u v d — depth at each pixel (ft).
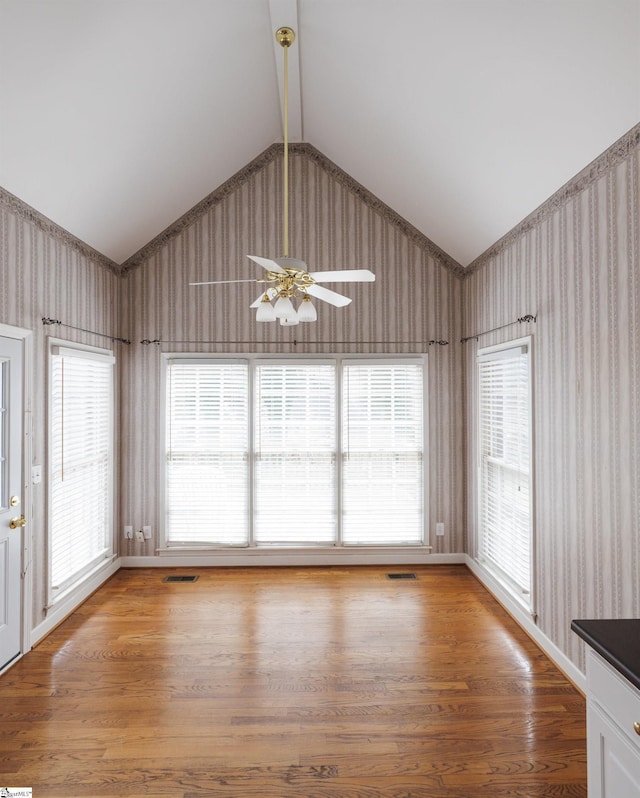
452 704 8.07
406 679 8.77
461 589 12.93
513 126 8.84
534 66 7.54
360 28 9.04
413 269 14.83
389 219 14.79
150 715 7.78
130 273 14.61
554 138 8.43
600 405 8.01
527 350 10.57
